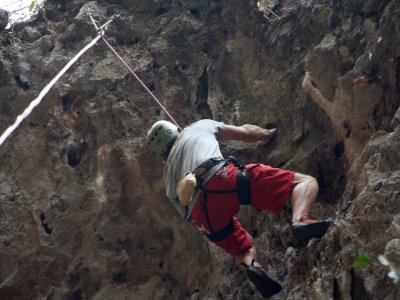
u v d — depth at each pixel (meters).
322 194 7.41
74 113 8.64
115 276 8.16
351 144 7.12
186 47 8.93
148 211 8.30
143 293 8.05
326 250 5.97
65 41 9.27
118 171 8.29
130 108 8.52
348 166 7.14
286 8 8.94
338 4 8.04
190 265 8.02
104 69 8.80
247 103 8.49
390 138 6.12
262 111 8.32
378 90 6.91
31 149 8.46
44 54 9.21
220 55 8.86
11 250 8.00
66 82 8.77
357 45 7.57
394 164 6.01
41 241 8.02
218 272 7.45
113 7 9.54
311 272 6.05
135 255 8.22
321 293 5.77
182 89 8.68
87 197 8.17
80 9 9.52
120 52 9.03
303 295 6.05
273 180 6.43
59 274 8.03
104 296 8.05
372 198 5.77
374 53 7.00
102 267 8.12
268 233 7.48
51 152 8.41
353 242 5.71
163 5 9.38
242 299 7.10
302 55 8.22
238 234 6.73
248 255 6.73
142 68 8.78
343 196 6.78
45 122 8.59
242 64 8.77
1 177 8.37
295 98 8.05
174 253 8.18
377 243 5.55
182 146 6.74
